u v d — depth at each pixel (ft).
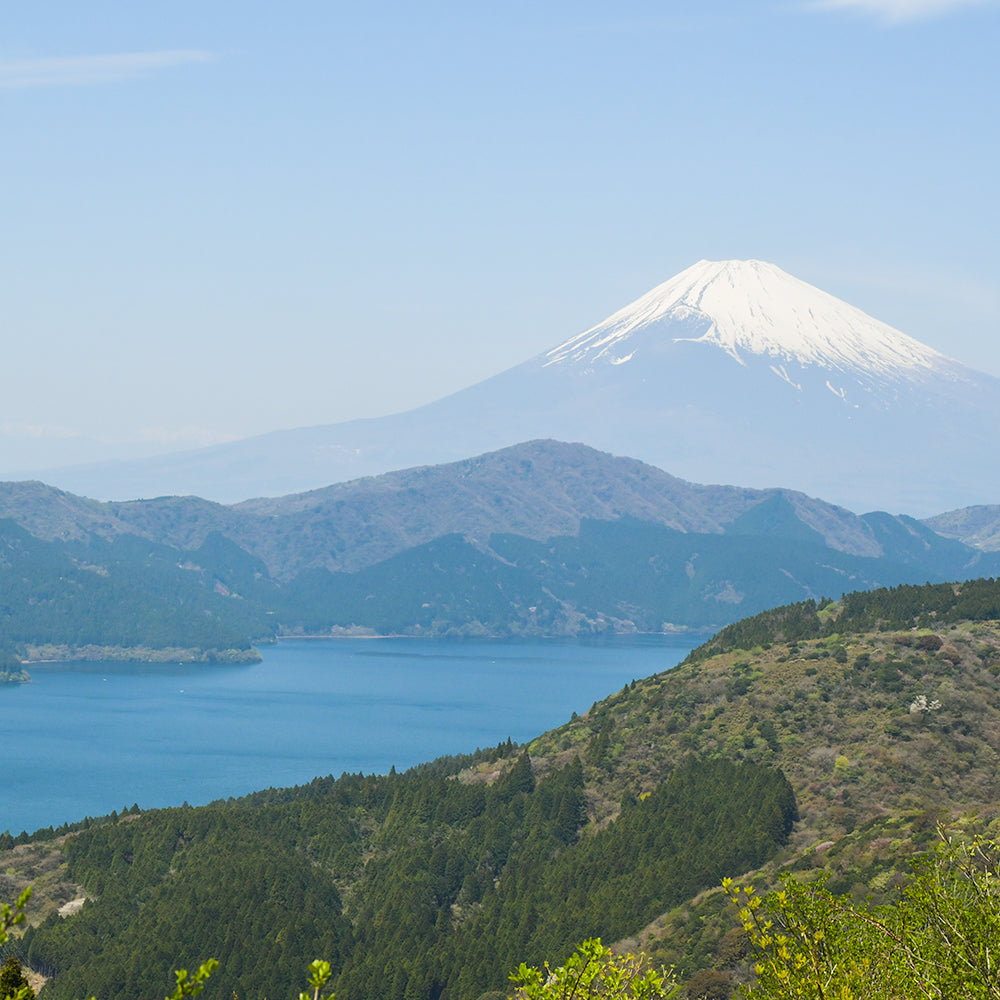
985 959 111.75
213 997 433.48
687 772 566.77
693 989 329.11
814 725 590.96
